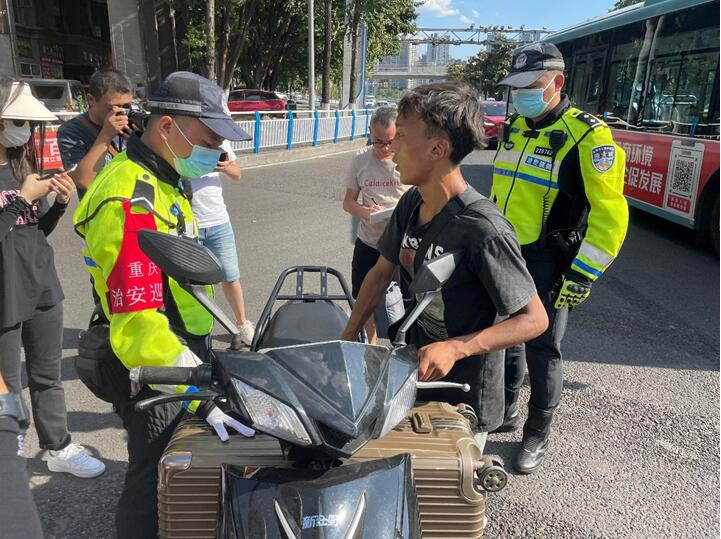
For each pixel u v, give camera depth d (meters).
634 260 7.54
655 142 8.60
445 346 1.84
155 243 1.55
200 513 1.83
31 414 3.56
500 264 1.89
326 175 13.24
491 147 19.70
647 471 3.31
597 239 2.87
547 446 3.37
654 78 8.73
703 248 8.16
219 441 1.90
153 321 1.86
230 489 1.50
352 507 1.41
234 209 9.52
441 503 1.88
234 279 4.44
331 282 6.12
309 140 17.81
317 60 36.41
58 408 3.00
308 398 1.40
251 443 1.89
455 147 1.87
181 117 1.95
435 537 1.90
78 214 1.98
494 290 1.91
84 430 3.50
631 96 9.32
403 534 1.44
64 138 3.46
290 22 32.06
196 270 1.55
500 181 3.22
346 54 28.27
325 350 1.50
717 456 3.46
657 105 8.69
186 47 24.14
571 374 4.42
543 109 3.00
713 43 7.50
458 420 2.08
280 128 16.23
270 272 6.36
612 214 2.84
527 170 3.06
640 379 4.37
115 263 1.85
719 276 6.90
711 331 5.25
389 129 3.63
